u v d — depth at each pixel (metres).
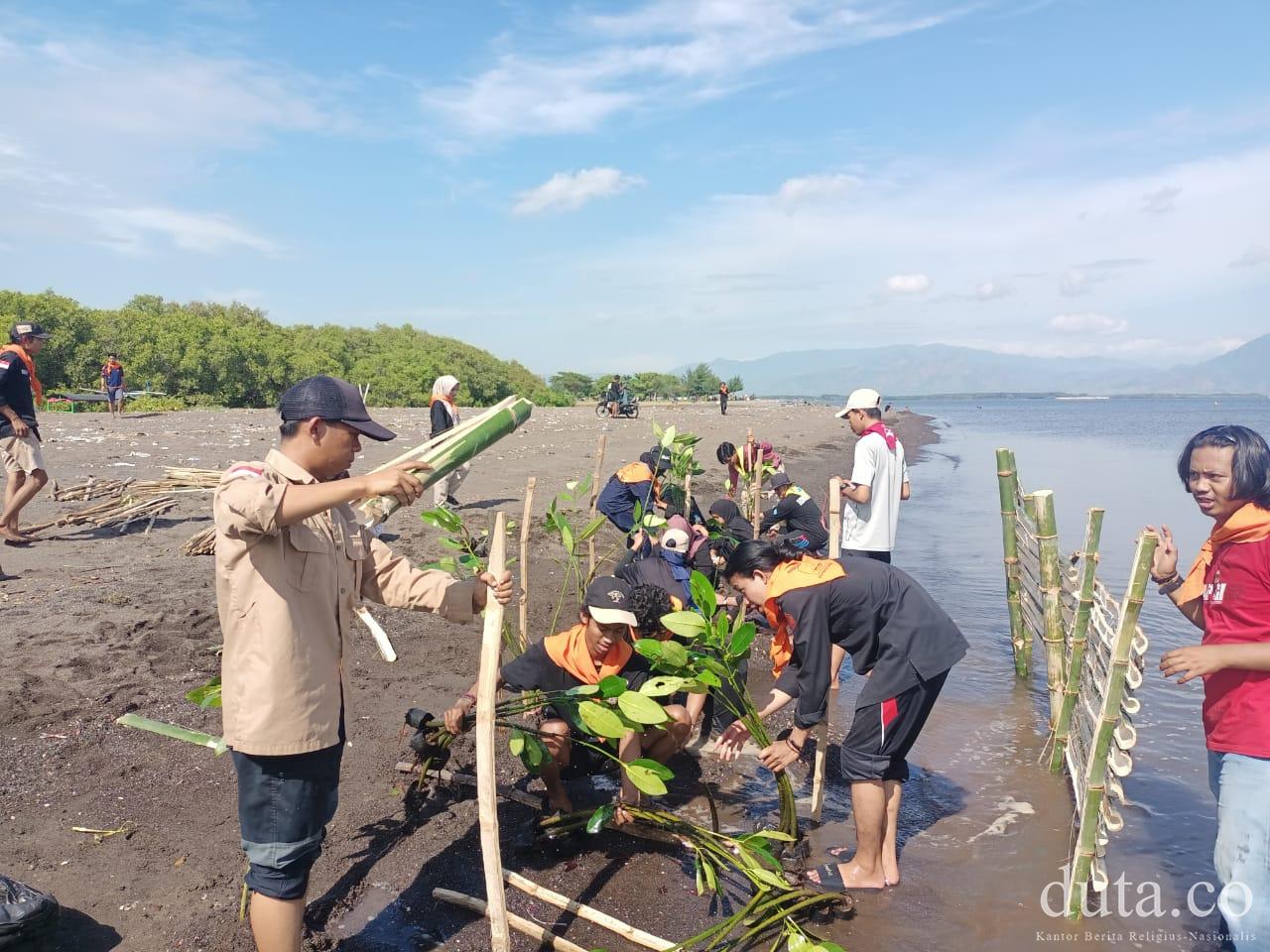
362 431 2.99
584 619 4.41
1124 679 3.82
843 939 3.84
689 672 4.23
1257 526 3.19
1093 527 4.90
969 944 3.83
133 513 9.94
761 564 4.16
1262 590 3.16
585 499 13.59
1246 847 3.13
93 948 3.27
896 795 4.29
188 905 3.57
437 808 4.64
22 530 9.31
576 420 36.41
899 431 47.59
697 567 6.78
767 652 7.98
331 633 2.99
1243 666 3.05
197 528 10.00
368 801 4.61
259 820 2.90
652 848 4.43
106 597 7.18
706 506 14.48
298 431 2.95
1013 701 6.88
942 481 23.50
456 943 3.58
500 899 2.96
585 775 4.81
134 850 3.91
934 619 4.08
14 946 3.02
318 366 62.50
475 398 81.44
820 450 28.59
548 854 4.33
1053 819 4.99
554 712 4.61
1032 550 6.86
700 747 5.88
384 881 3.98
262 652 2.81
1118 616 4.36
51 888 3.58
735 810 4.99
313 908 3.72
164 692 5.52
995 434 49.38
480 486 14.73
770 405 77.12
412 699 5.93
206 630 6.61
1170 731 6.28
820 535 8.04
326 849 4.18
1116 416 83.19
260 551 2.80
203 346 54.44
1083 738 4.84
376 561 3.38
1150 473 25.66
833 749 5.92
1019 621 7.30
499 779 5.03
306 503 2.69
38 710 5.08
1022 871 4.45
